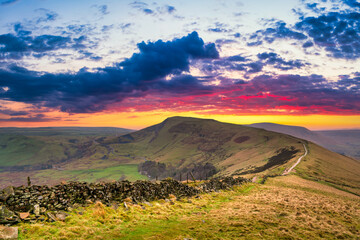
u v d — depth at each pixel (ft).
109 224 58.13
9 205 51.80
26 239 42.73
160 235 55.67
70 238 47.26
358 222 92.48
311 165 454.81
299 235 66.69
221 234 61.05
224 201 110.22
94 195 71.36
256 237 60.18
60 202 61.31
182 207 88.33
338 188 293.43
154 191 95.04
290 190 165.68
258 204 106.52
